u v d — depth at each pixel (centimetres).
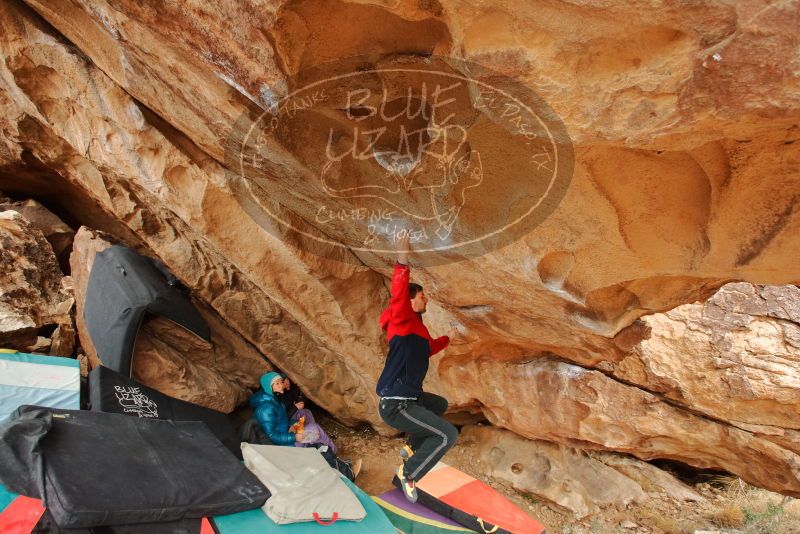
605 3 155
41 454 289
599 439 413
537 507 432
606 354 357
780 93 153
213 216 378
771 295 407
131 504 284
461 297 332
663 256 260
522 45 174
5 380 385
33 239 517
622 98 176
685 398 384
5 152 529
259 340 480
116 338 407
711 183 227
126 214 455
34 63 369
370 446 498
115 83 347
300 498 337
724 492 456
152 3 221
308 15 202
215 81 246
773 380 364
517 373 421
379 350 448
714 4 145
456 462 477
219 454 360
